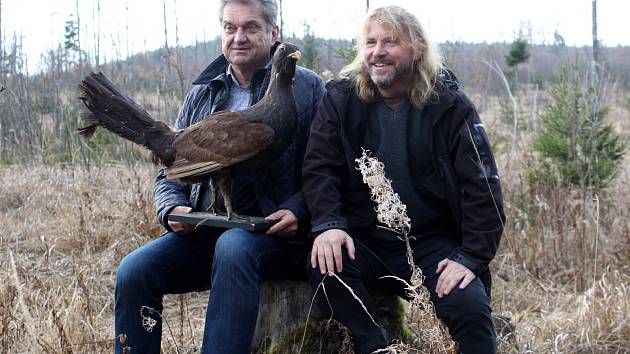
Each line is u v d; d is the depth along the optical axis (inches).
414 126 135.4
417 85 133.6
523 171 278.7
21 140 396.8
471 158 131.3
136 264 137.3
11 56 436.8
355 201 139.9
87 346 148.7
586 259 213.8
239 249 128.9
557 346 162.4
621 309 178.4
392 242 137.4
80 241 235.5
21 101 414.9
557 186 251.0
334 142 137.9
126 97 140.9
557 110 282.7
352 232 140.3
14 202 306.3
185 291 148.7
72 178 322.0
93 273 204.7
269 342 146.6
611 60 1045.8
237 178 146.6
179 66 364.2
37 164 369.4
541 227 237.5
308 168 136.7
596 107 284.2
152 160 142.7
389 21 131.3
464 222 131.8
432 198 136.3
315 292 132.1
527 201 257.0
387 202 118.0
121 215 251.9
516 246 233.3
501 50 898.1
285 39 383.6
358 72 138.4
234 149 130.5
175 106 390.9
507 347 154.6
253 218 137.7
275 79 134.0
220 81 154.6
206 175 135.1
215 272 130.3
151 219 245.8
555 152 274.8
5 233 252.7
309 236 139.5
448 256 132.6
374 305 146.5
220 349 126.8
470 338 124.4
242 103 153.9
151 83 468.1
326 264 128.1
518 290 209.2
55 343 143.5
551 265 223.6
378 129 137.3
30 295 162.2
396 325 148.5
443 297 126.7
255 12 148.3
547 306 195.0
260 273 131.8
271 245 135.2
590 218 240.1
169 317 193.3
